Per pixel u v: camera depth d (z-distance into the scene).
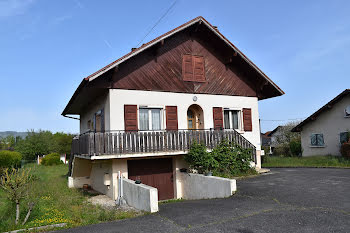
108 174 12.43
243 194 9.49
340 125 22.34
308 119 24.28
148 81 13.12
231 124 15.55
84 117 18.95
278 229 5.89
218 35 14.33
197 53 14.72
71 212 9.24
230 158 12.77
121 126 12.25
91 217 8.48
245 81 16.05
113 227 7.01
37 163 35.56
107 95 12.54
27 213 8.66
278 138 44.50
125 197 10.50
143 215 8.10
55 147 40.19
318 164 18.05
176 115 13.62
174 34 14.02
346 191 9.02
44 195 12.21
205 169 12.31
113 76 12.18
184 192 12.85
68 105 16.34
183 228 6.44
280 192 9.34
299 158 22.75
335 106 22.75
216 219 6.89
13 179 8.52
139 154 11.63
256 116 16.16
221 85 15.19
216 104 14.91
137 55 13.05
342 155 19.86
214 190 10.49
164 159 13.58
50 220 8.16
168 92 13.57
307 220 6.34
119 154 11.27
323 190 9.32
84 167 15.56
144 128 12.91
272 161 21.48
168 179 13.51
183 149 12.58
